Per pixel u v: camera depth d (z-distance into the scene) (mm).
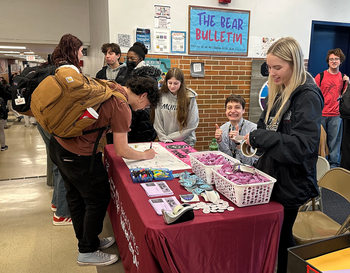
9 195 3234
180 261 1168
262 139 1282
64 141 1632
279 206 1355
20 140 6164
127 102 1703
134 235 1380
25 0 5180
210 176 1594
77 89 1419
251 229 1271
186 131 2783
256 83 4297
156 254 1154
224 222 1218
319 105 1290
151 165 1947
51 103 1422
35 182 3646
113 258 2016
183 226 1162
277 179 1394
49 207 2951
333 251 854
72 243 2305
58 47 1947
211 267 1242
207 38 3963
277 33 4273
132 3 3619
